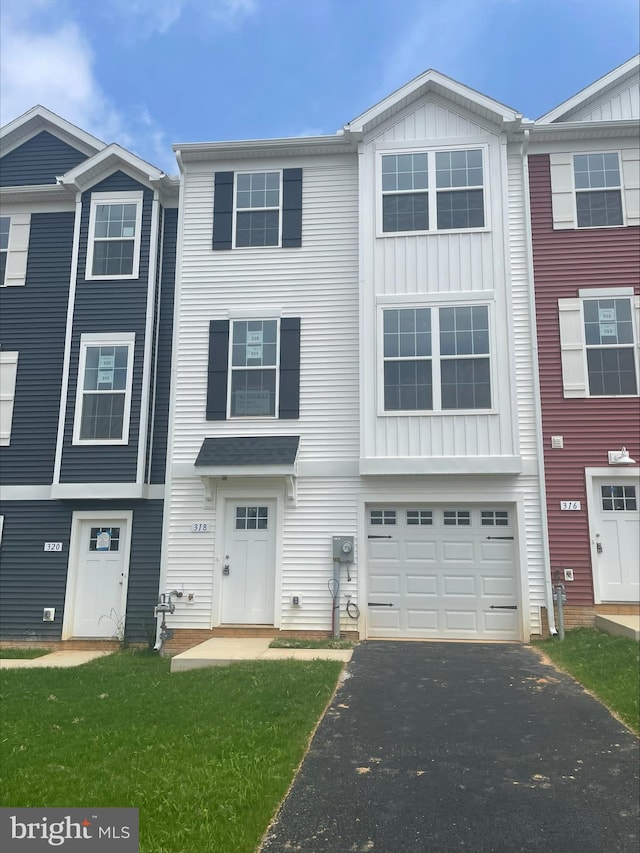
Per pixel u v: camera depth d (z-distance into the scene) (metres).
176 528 11.55
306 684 7.53
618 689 7.09
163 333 12.93
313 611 11.02
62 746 5.83
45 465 12.59
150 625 11.73
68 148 14.19
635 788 4.91
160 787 4.80
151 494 12.23
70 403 12.44
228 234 12.51
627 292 11.49
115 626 11.91
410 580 11.14
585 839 4.22
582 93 12.32
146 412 12.32
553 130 11.93
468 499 11.05
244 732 5.99
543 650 9.56
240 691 7.38
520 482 11.01
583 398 11.20
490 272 11.52
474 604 10.94
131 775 5.05
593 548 10.75
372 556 11.27
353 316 11.94
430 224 11.81
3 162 14.27
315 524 11.28
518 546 10.86
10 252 13.53
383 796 4.80
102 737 6.04
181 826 4.23
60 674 9.22
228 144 12.49
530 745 5.75
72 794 4.70
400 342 11.47
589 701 6.95
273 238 12.45
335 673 8.08
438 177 11.96
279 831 4.32
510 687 7.51
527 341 11.43
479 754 5.56
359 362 11.54
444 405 11.16
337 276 12.12
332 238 12.29
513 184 12.05
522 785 4.97
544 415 11.20
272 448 11.36
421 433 11.12
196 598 11.30
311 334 11.96
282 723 6.21
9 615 12.02
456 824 4.41
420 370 11.34
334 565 11.07
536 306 11.59
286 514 11.37
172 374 12.09
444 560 11.12
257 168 12.72
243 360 12.05
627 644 8.99
